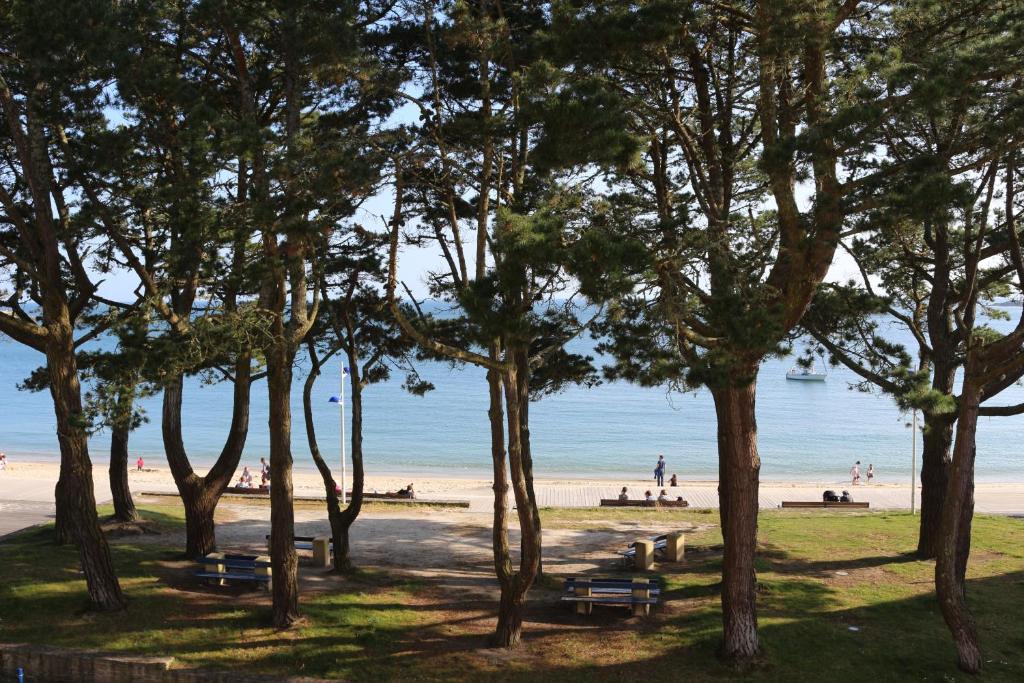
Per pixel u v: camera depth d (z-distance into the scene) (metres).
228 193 15.10
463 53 16.72
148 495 33.53
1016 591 19.64
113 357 15.17
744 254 14.44
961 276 22.16
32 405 101.50
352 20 15.09
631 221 14.30
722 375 12.34
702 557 22.81
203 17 14.64
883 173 12.87
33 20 14.25
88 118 15.34
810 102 13.52
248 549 23.25
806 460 64.88
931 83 11.30
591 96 12.09
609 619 17.11
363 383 21.67
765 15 13.02
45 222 15.94
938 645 15.96
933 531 22.08
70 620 15.96
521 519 15.43
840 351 19.44
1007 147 13.48
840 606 18.00
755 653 14.89
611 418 90.62
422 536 25.73
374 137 14.92
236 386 21.16
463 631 16.42
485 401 103.69
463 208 19.50
